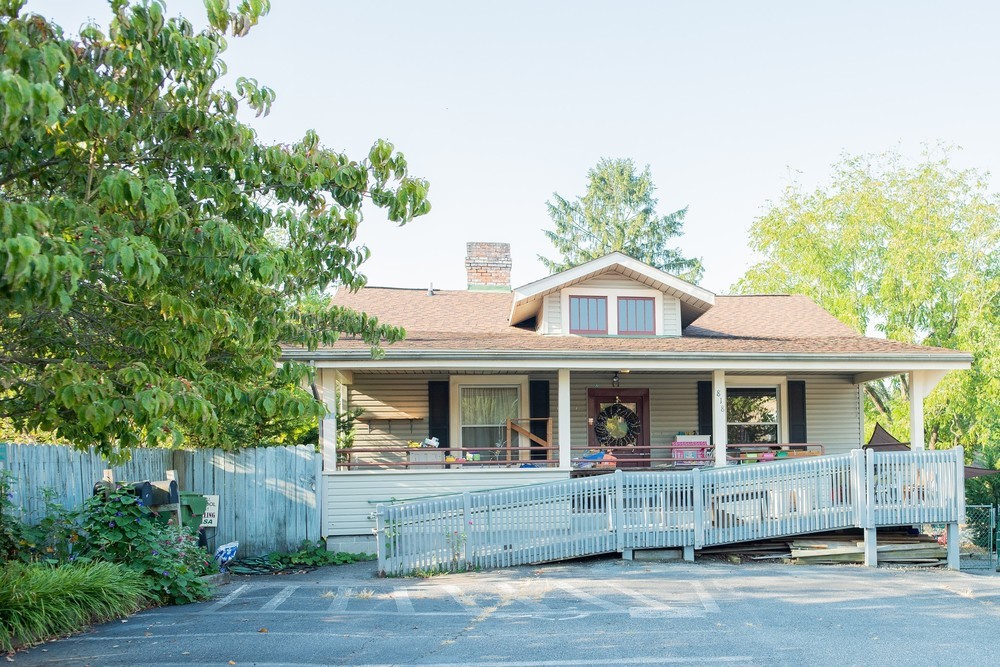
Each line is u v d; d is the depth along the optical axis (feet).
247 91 23.31
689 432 64.54
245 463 50.60
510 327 65.26
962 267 99.71
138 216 19.44
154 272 16.80
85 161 20.44
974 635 29.09
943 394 95.20
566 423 54.13
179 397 18.34
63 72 18.83
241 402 21.38
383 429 62.28
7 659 24.61
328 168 25.75
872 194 105.29
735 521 47.52
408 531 44.14
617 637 28.45
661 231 166.71
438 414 61.72
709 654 26.27
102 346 21.47
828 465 48.42
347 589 38.70
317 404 22.79
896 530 52.47
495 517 45.62
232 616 31.60
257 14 21.84
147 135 21.43
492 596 36.27
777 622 30.91
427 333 60.70
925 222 101.60
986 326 96.02
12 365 21.76
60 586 28.55
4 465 31.04
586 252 166.40
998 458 94.53
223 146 21.93
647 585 38.78
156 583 33.91
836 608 33.60
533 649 26.78
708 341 60.08
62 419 20.01
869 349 58.08
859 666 25.04
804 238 105.70
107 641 27.09
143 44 19.67
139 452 43.37
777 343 59.67
